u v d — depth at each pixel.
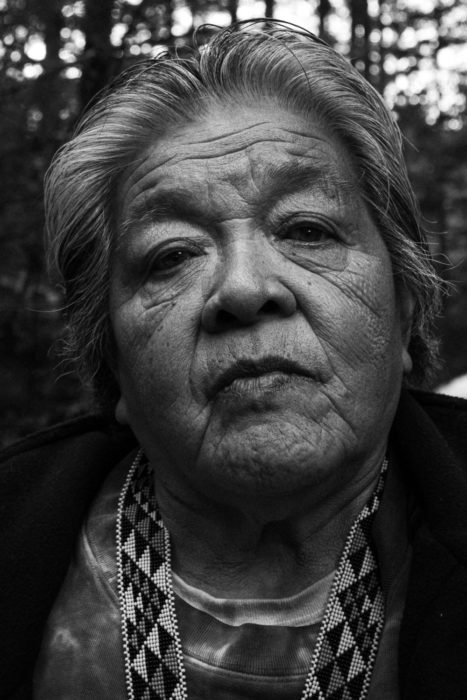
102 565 1.24
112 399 1.38
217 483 1.06
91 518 1.30
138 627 1.17
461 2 3.94
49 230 1.29
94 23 2.65
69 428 1.46
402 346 1.22
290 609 1.13
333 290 1.07
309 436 1.02
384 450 1.18
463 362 4.81
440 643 1.05
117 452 1.39
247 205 1.07
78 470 1.33
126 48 2.67
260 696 1.09
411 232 1.21
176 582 1.18
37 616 1.23
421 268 1.20
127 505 1.27
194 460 1.07
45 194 1.29
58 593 1.26
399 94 3.85
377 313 1.10
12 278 2.96
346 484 1.13
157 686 1.13
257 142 1.09
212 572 1.18
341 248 1.10
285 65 1.14
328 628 1.10
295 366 1.03
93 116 1.22
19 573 1.25
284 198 1.09
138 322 1.12
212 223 1.08
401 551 1.16
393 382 1.15
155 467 1.19
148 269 1.12
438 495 1.14
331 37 4.01
